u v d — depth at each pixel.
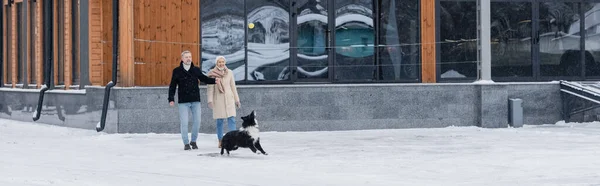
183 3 23.89
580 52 27.42
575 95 25.67
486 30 24.95
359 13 25.42
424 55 25.72
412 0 25.70
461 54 26.02
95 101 23.83
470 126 24.75
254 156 16.77
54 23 26.94
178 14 23.81
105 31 23.86
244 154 17.19
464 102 24.75
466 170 14.14
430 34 25.73
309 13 25.11
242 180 12.65
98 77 24.36
